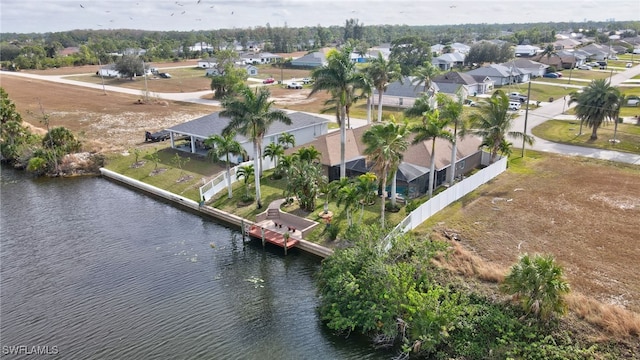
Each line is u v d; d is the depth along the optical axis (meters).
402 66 123.12
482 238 33.12
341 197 33.50
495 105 45.19
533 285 22.84
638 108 80.12
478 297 25.44
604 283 26.97
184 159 54.88
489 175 45.53
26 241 36.53
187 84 123.38
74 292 29.41
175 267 32.50
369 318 24.53
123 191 48.06
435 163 43.38
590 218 36.12
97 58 177.38
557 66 132.00
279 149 46.25
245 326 25.84
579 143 59.34
